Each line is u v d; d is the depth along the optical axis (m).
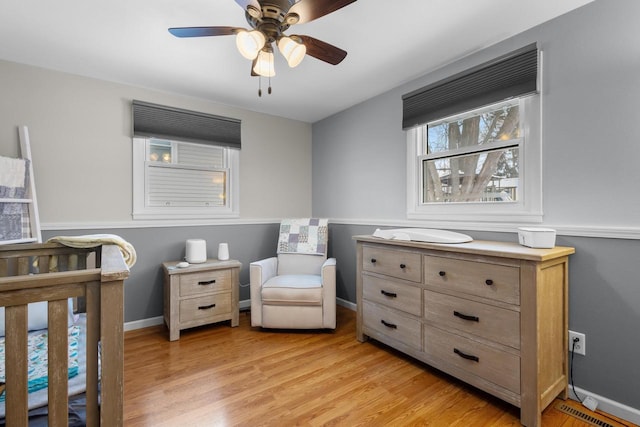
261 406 1.67
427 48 2.15
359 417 1.58
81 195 2.55
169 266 2.68
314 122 3.92
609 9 1.60
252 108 3.40
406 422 1.54
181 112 2.98
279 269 3.21
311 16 1.39
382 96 2.96
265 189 3.59
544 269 1.52
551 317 1.57
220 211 3.30
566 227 1.74
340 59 1.76
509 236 2.02
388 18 1.81
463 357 1.77
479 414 1.61
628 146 1.54
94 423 0.91
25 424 0.85
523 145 1.97
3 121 2.27
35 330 1.62
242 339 2.58
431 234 2.05
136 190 2.81
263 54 1.65
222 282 2.81
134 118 2.74
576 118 1.72
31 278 0.83
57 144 2.46
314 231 3.28
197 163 3.20
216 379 1.94
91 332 0.90
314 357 2.24
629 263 1.54
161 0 1.65
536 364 1.46
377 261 2.36
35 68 2.38
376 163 3.04
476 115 2.29
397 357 2.24
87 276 0.89
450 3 1.68
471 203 2.28
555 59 1.80
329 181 3.67
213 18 1.81
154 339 2.57
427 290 1.99
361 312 2.51
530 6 1.70
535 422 1.46
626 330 1.55
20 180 2.12
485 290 1.67
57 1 1.65
